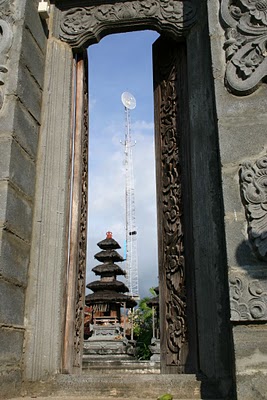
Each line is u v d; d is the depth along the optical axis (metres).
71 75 5.48
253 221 3.71
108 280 15.27
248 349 3.42
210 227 4.46
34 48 5.09
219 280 4.25
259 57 4.24
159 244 5.05
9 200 4.23
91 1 5.61
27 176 4.68
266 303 3.48
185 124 5.18
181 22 5.36
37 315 4.42
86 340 12.99
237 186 3.90
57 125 5.15
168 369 4.50
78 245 5.12
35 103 5.01
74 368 4.74
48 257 4.65
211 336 4.14
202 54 5.11
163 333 4.69
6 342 3.96
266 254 3.58
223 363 4.01
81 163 5.44
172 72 5.57
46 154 4.98
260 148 3.96
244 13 4.45
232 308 3.52
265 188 3.79
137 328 19.06
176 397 3.95
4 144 4.37
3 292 3.99
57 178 4.95
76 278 4.98
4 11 4.91
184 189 4.96
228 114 4.15
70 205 5.13
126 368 9.05
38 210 4.77
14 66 4.66
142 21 5.46
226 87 4.27
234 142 4.04
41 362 4.29
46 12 5.27
